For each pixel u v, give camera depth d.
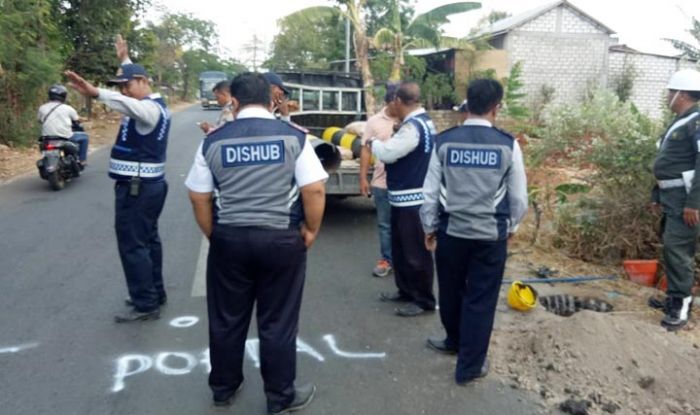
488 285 3.57
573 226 6.13
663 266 5.41
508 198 3.55
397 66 16.88
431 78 20.30
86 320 4.52
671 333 4.12
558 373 3.70
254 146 3.03
